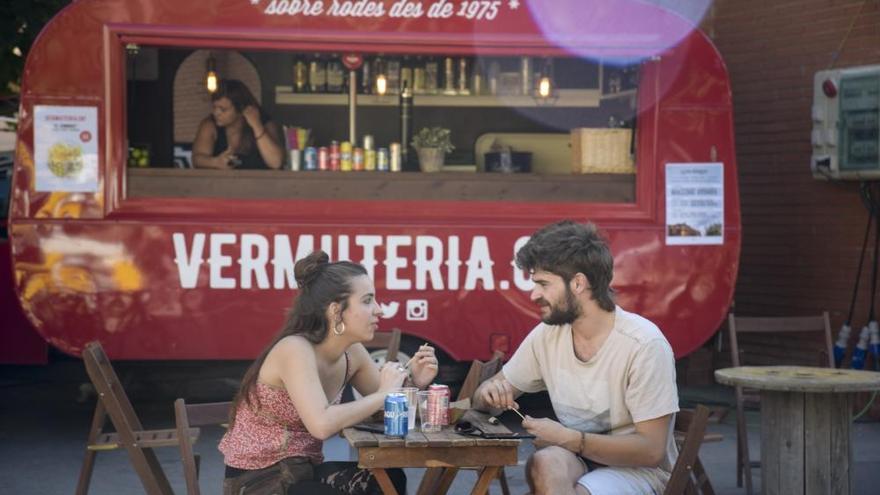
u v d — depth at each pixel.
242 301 9.48
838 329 11.28
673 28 9.80
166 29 9.33
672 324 9.86
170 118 9.92
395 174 9.77
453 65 10.27
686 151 9.84
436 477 5.43
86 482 7.22
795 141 11.69
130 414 6.66
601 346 5.07
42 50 9.23
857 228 11.09
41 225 9.26
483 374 6.07
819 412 6.66
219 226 9.47
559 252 5.00
